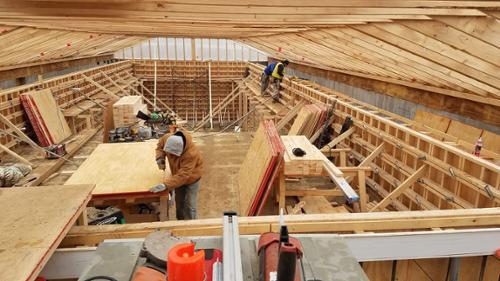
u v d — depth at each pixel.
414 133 4.72
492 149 4.62
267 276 1.19
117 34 8.23
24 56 7.66
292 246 1.05
